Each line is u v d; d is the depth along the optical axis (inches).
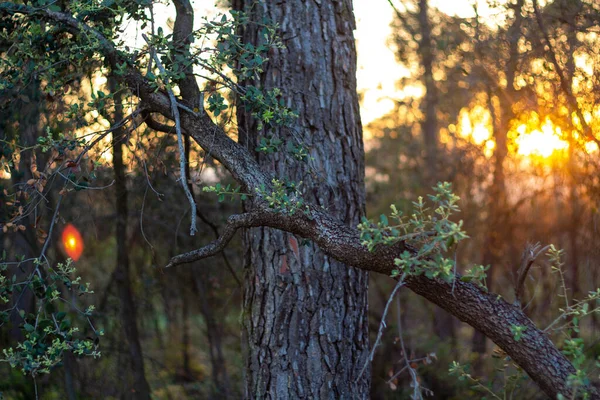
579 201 228.1
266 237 136.0
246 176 100.7
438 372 265.4
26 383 246.8
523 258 89.5
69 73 126.9
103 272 278.5
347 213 135.0
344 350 135.0
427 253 75.2
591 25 186.2
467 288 85.8
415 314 360.8
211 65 105.3
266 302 135.7
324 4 135.9
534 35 195.6
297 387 133.0
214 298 294.5
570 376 75.8
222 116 124.0
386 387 271.1
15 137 146.2
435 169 355.3
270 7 134.6
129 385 263.1
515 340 81.5
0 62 119.2
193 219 89.1
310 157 119.3
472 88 249.3
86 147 107.7
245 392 140.5
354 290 137.4
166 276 279.1
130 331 262.4
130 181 221.8
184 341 329.4
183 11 114.4
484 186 304.0
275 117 110.3
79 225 230.8
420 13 296.2
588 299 86.0
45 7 107.5
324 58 135.3
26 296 202.4
